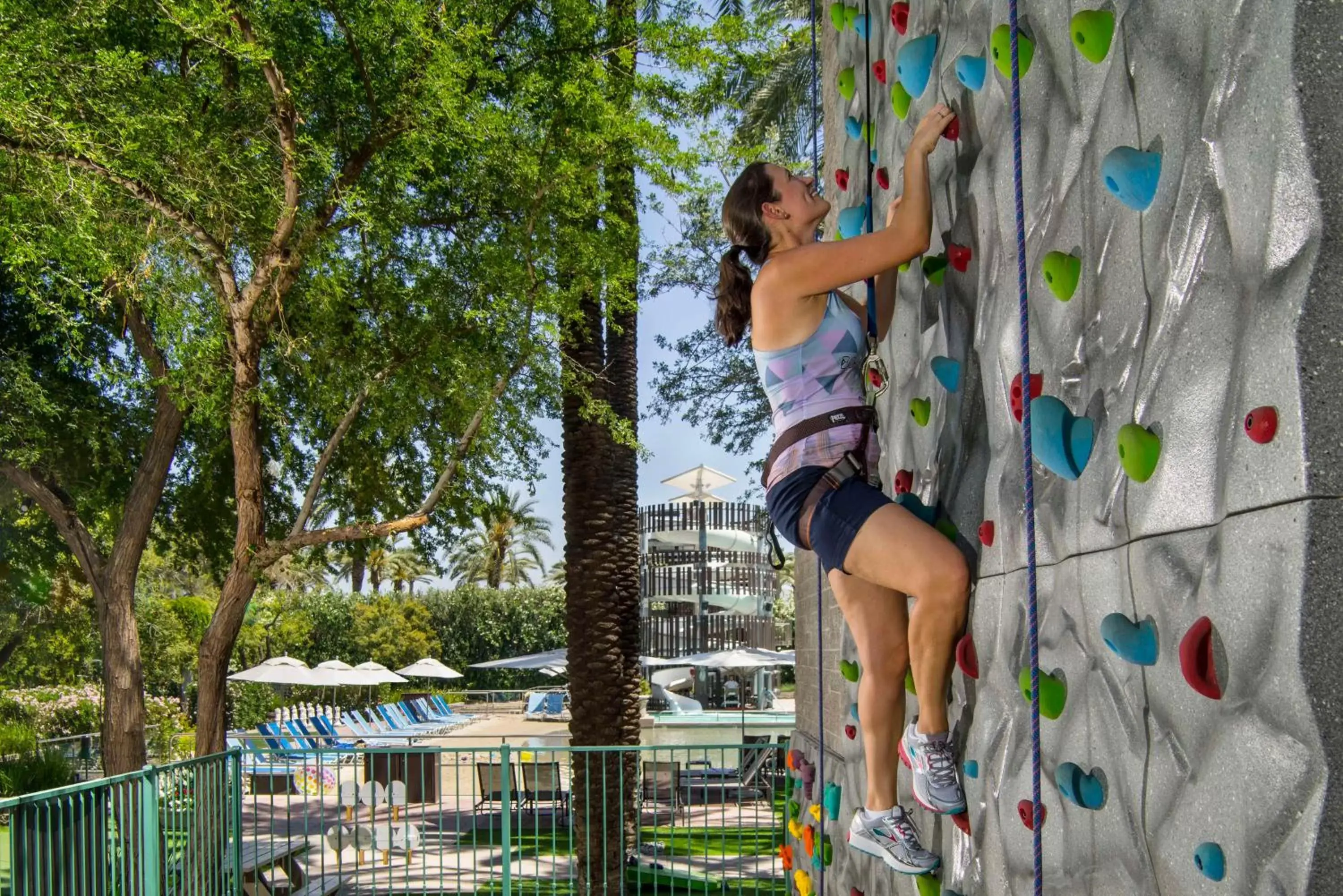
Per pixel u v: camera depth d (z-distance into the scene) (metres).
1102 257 2.01
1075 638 2.09
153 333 13.36
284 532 15.07
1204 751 1.59
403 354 11.88
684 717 18.84
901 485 3.38
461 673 44.41
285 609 41.94
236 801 8.68
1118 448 1.84
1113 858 1.92
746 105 16.12
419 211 12.20
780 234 2.91
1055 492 2.20
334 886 10.22
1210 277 1.61
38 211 9.65
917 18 3.47
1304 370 1.37
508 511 14.48
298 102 10.97
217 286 10.69
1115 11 1.96
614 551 12.07
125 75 9.33
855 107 4.71
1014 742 2.44
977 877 2.72
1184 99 1.70
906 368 3.51
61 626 19.47
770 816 14.27
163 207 9.81
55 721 22.06
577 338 12.45
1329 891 1.30
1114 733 1.92
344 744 20.17
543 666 28.83
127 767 12.20
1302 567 1.34
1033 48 2.38
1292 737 1.36
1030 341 2.37
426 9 10.41
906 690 3.03
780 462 2.71
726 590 24.03
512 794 15.39
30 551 15.79
